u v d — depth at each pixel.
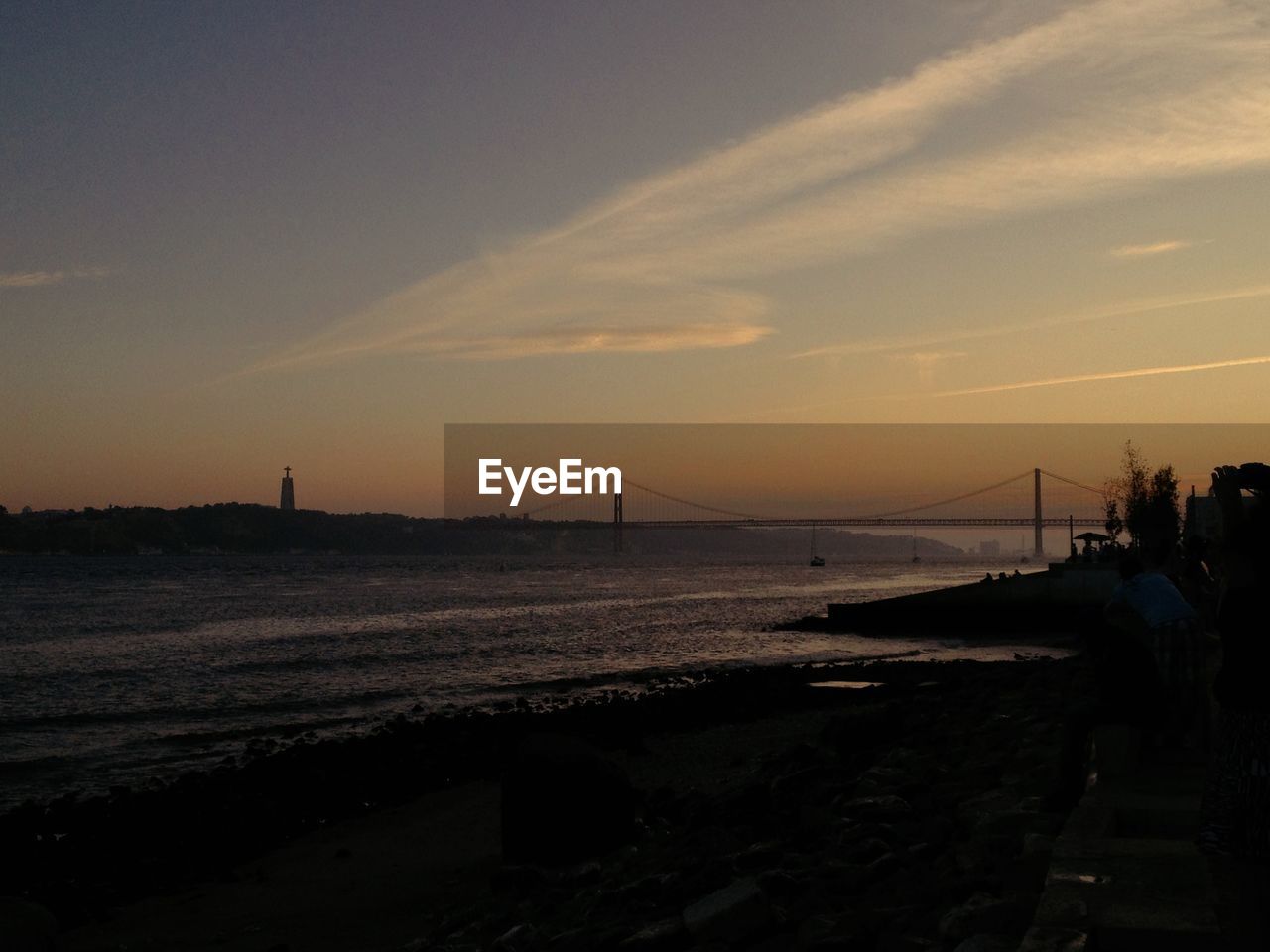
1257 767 4.24
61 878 12.61
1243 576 4.38
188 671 36.97
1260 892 4.31
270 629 56.59
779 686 29.75
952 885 5.38
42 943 7.72
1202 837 4.45
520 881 9.55
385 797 17.25
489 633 54.25
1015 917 4.67
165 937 9.92
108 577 141.25
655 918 6.81
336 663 39.69
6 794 18.33
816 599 93.94
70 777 19.78
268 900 11.12
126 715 27.22
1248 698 4.28
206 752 22.39
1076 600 51.12
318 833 14.78
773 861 7.38
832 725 14.77
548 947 6.73
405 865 12.56
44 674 36.00
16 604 80.00
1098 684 6.91
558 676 36.25
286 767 19.03
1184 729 7.21
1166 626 7.25
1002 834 6.40
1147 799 5.98
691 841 8.92
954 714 14.85
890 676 31.77
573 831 10.38
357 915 10.23
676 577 165.88
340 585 120.50
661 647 47.59
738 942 5.71
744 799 10.30
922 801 8.35
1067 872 4.60
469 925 8.55
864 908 5.67
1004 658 42.00
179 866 12.95
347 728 25.44
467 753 20.56
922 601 53.66
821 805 9.61
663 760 18.59
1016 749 10.26
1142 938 3.85
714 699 27.23
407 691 31.98
